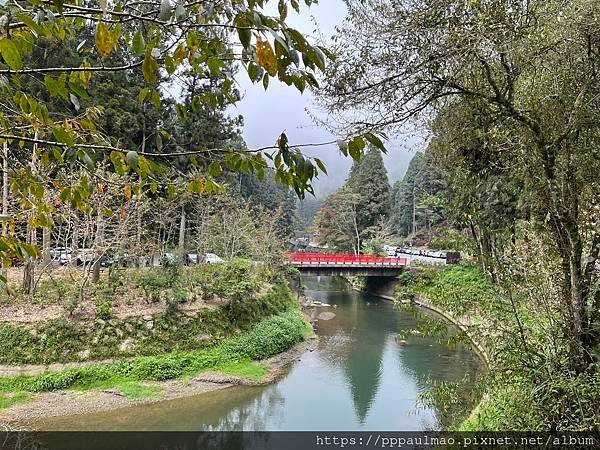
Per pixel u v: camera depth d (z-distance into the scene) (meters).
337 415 10.19
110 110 13.68
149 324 12.71
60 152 1.78
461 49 3.37
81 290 12.34
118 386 10.84
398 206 46.50
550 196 3.86
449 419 5.61
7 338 10.90
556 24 3.48
